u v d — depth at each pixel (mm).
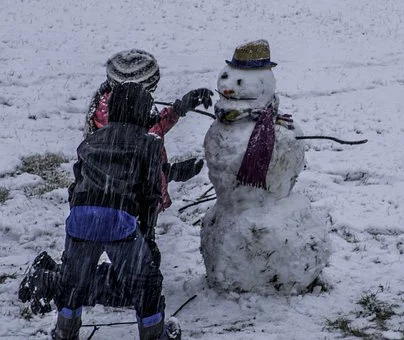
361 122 27016
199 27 43812
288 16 46656
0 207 18266
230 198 12219
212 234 12492
